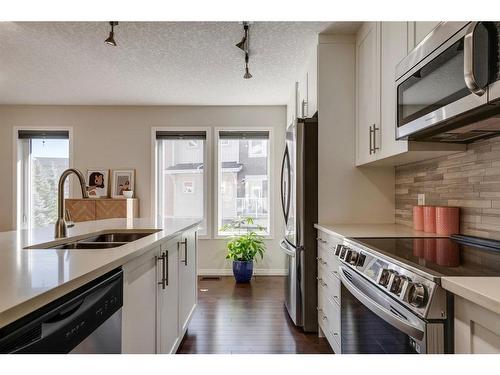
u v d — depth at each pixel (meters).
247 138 4.79
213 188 4.76
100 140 4.79
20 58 3.16
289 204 2.95
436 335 0.92
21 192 4.83
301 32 2.70
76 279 0.88
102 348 1.07
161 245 1.77
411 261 1.16
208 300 3.52
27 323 0.73
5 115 4.77
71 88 4.04
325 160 2.74
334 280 2.11
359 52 2.64
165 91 4.16
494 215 1.62
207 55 3.12
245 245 4.32
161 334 1.77
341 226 2.49
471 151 1.79
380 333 1.26
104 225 2.45
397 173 2.71
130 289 1.33
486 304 0.74
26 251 1.28
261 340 2.52
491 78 0.99
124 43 2.86
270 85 3.94
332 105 2.75
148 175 4.78
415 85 1.54
